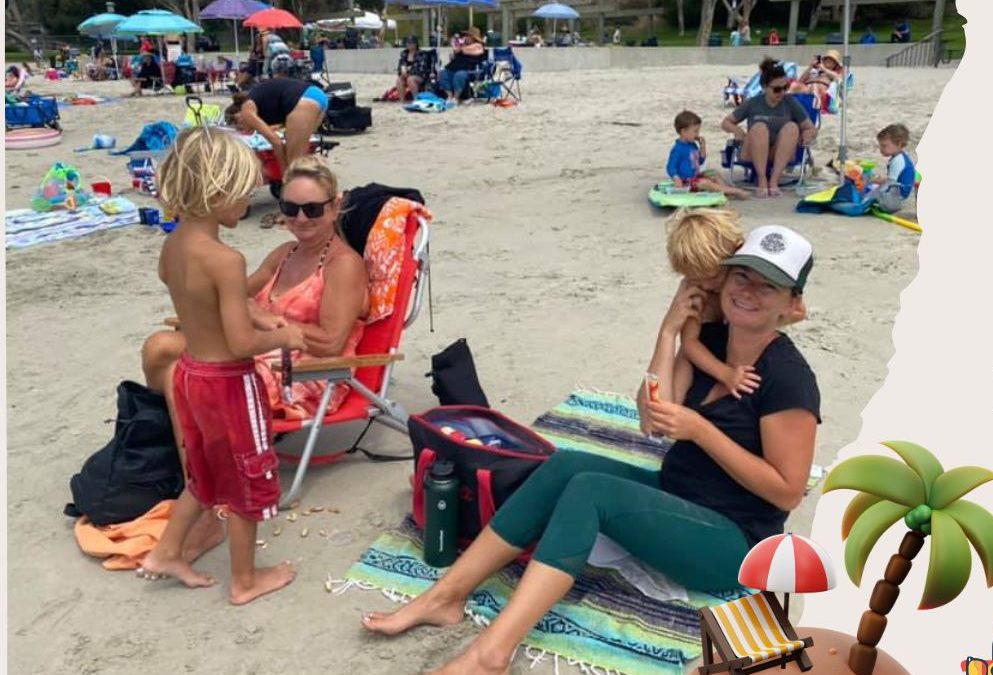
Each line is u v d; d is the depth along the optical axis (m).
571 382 4.80
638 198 9.14
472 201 9.34
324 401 3.55
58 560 3.32
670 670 2.67
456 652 2.77
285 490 3.78
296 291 3.75
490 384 4.80
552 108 17.66
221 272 2.68
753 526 2.81
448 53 29.84
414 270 3.88
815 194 8.46
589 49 30.81
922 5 47.09
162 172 2.69
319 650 2.81
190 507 3.08
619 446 4.08
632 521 2.70
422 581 3.13
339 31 41.16
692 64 32.25
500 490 3.07
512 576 3.10
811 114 10.41
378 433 4.31
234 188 2.67
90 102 21.25
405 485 3.81
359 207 3.98
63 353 5.48
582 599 3.00
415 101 18.20
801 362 2.72
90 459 3.44
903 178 7.91
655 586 3.01
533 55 29.52
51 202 9.23
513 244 7.61
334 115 14.39
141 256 7.69
